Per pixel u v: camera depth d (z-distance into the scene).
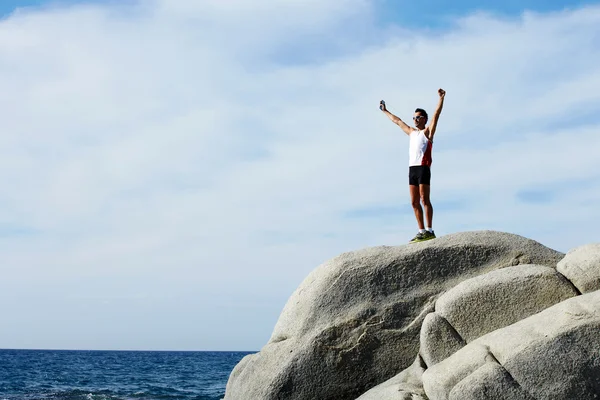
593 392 9.30
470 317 11.05
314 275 12.82
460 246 12.50
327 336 12.07
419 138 14.61
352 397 11.90
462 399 9.40
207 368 78.56
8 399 32.59
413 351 11.96
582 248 11.52
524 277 11.10
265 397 11.91
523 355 9.42
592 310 9.55
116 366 80.62
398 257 12.49
